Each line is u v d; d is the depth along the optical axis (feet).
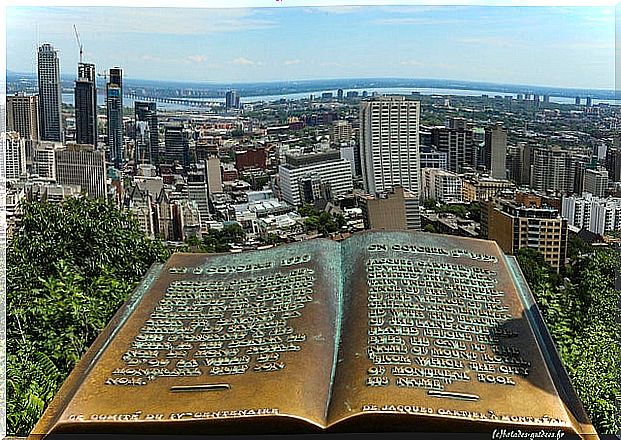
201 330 5.34
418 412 4.18
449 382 4.50
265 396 4.38
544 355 5.02
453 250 6.26
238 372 4.72
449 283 5.69
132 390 4.61
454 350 4.84
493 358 4.80
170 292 5.92
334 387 4.52
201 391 4.53
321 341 5.01
